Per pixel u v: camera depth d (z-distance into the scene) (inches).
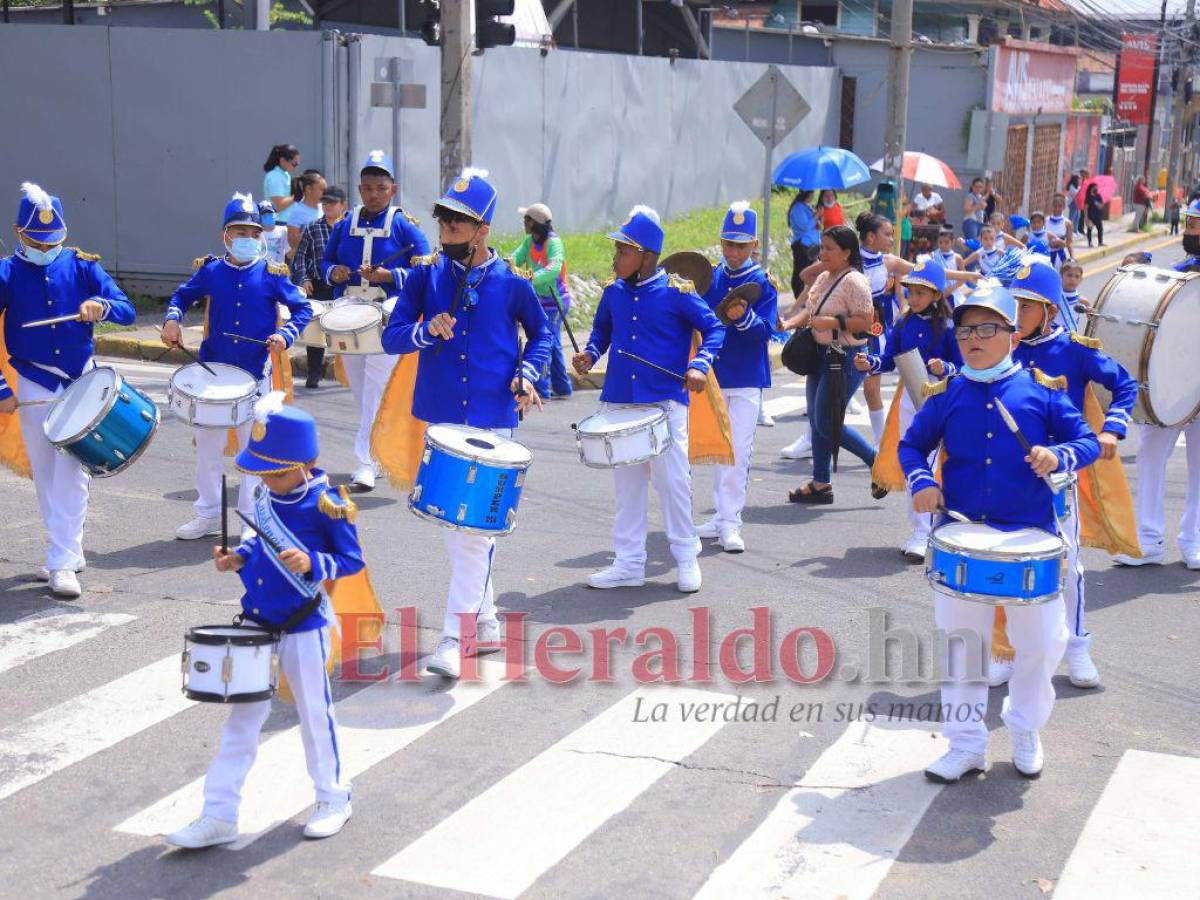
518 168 858.8
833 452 437.1
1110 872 211.8
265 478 213.9
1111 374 279.3
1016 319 253.0
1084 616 331.0
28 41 767.7
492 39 593.9
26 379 335.3
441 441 271.7
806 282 450.6
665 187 1026.7
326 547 216.7
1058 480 241.1
